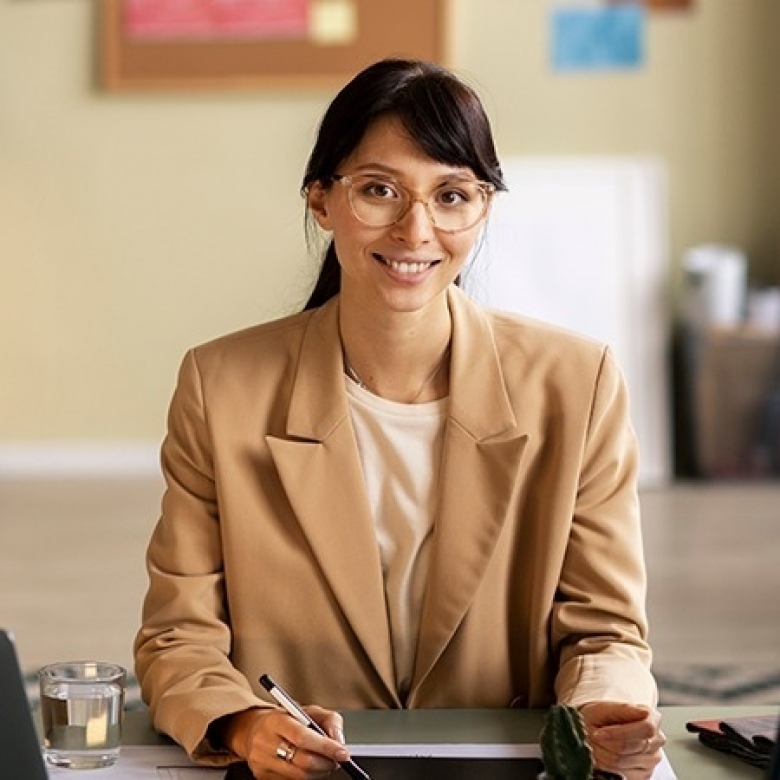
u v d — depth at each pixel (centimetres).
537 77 1026
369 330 271
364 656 276
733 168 1030
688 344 1019
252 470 276
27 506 924
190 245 1038
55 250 1040
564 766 199
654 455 1015
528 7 1022
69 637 652
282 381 279
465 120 252
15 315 1043
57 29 1027
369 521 272
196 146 1032
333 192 258
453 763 241
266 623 276
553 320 1024
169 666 266
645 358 1021
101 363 1045
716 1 1023
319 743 234
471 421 273
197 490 280
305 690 277
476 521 272
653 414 1019
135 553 805
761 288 1033
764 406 995
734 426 999
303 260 1032
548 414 278
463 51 1027
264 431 277
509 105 1027
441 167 252
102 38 1027
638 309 1023
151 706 267
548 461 278
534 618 276
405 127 250
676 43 1025
